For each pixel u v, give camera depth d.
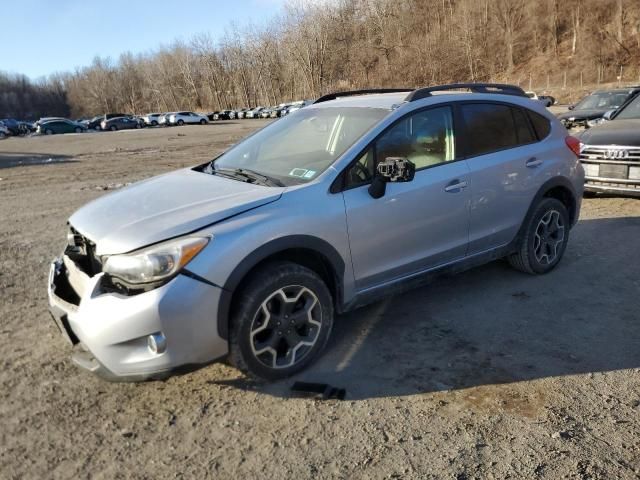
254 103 96.62
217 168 4.12
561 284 4.62
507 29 74.69
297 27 86.94
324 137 3.91
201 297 2.81
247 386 3.22
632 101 8.26
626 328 3.80
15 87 129.50
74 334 3.01
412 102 3.91
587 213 7.08
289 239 3.10
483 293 4.48
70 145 28.16
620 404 2.94
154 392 3.19
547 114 4.85
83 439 2.77
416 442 2.68
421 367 3.38
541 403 2.97
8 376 3.38
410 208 3.68
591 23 67.56
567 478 2.41
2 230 7.35
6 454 2.66
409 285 3.86
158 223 2.98
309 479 2.46
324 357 3.52
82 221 3.31
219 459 2.60
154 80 114.31
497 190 4.23
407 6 90.31
